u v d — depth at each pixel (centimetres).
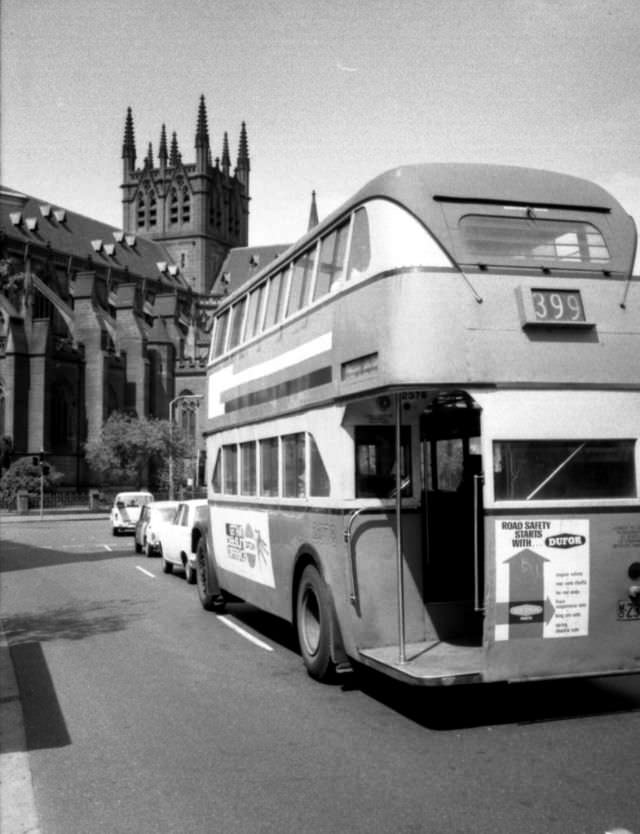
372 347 767
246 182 13950
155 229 12681
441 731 738
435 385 718
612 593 740
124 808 570
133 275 11000
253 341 1209
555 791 577
